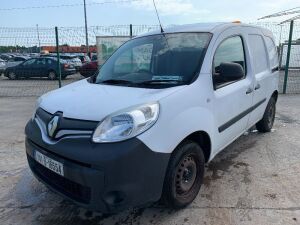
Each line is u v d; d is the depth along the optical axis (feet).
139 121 8.77
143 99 9.43
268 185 12.60
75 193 9.28
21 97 37.68
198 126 10.56
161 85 10.82
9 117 25.62
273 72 17.99
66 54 74.59
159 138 9.10
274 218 10.39
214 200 11.55
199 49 11.90
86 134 8.82
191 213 10.79
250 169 14.11
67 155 8.86
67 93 11.09
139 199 8.89
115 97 9.86
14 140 19.16
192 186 11.16
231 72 11.12
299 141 17.67
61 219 10.75
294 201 11.37
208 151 11.84
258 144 17.24
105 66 13.80
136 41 14.02
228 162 14.90
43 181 10.27
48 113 10.16
